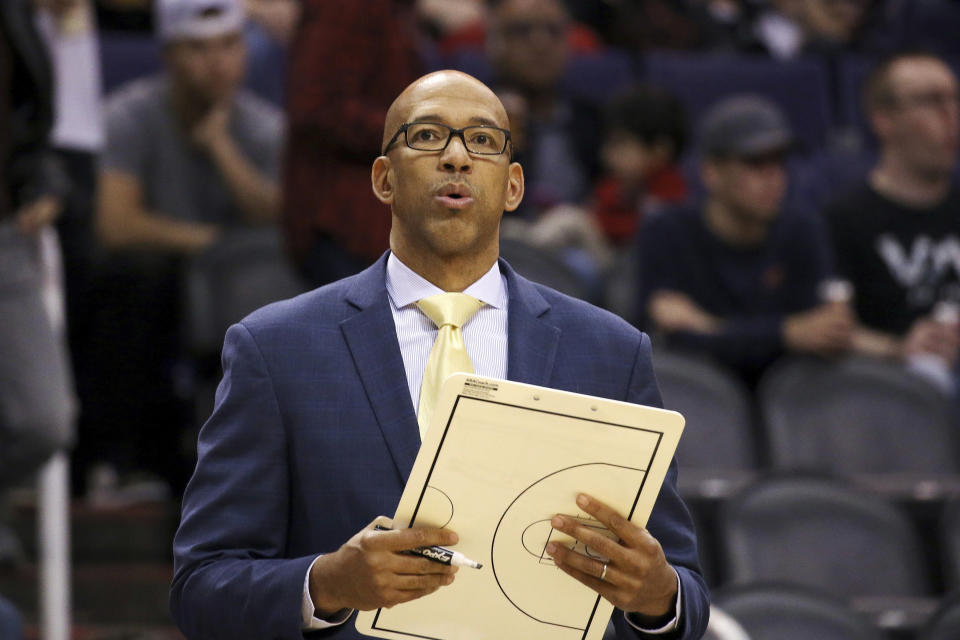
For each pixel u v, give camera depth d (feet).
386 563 20.21
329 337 23.84
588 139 64.80
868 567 45.85
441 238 23.52
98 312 53.16
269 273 52.47
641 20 77.25
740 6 81.87
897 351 57.72
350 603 20.85
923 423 54.13
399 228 24.44
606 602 21.70
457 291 24.32
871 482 51.65
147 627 47.67
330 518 22.86
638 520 21.07
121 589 47.91
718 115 56.39
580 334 24.44
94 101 55.06
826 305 55.72
